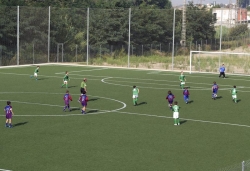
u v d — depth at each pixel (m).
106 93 41.78
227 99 39.59
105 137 25.62
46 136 25.70
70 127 28.02
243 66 66.31
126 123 29.42
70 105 35.47
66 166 20.30
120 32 77.31
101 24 76.75
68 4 87.62
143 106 35.53
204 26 89.69
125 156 21.97
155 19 81.25
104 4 91.00
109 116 31.56
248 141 25.23
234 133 27.12
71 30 73.75
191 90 44.75
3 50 64.38
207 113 33.19
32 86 45.25
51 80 50.22
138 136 25.98
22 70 59.34
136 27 78.00
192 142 24.81
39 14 68.56
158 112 33.22
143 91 43.56
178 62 70.88
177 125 29.03
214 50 83.75
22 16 66.75
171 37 83.94
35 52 68.00
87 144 24.08
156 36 80.56
